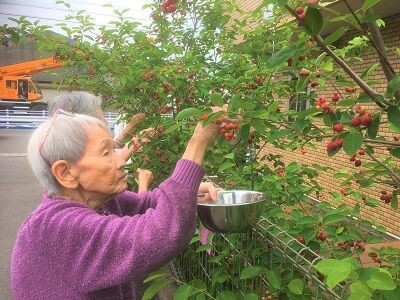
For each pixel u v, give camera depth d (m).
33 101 23.11
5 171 9.64
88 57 3.76
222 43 4.00
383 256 1.91
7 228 5.39
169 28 4.03
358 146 1.27
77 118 1.17
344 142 1.30
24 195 7.32
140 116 3.31
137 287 1.40
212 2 4.11
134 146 2.73
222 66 3.62
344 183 2.35
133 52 3.49
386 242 2.12
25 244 1.11
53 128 1.15
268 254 1.62
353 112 1.48
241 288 1.76
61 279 1.06
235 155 2.71
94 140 1.16
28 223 1.13
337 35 1.18
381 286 0.97
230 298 1.55
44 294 1.06
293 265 1.44
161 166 2.99
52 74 4.52
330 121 1.50
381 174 2.03
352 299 0.96
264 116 1.70
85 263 1.05
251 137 2.09
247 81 2.88
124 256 1.04
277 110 2.15
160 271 1.68
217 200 1.62
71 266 1.06
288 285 1.36
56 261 1.06
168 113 3.32
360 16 1.22
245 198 1.63
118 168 1.21
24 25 3.73
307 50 1.30
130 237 1.04
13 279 1.11
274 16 3.14
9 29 3.96
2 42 4.29
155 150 2.99
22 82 22.28
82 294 1.06
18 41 4.11
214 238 2.06
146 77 3.15
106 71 3.66
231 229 1.39
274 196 2.43
